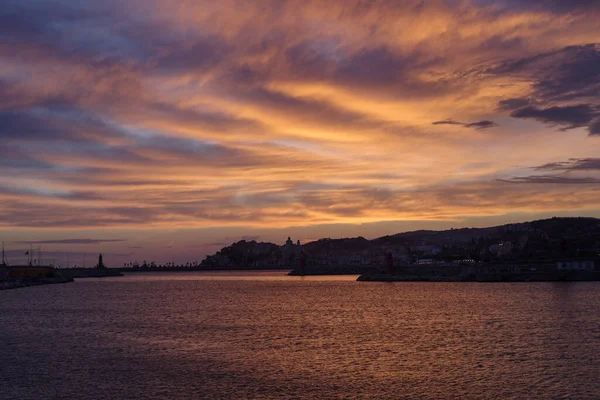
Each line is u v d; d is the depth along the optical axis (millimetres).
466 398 55125
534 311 128375
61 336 98438
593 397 54625
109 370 68625
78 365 71750
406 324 109938
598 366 67125
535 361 70438
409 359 73250
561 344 81938
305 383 61656
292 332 100625
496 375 63625
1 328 111375
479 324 106875
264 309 151000
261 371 67562
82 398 56281
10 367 70688
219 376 65188
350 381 62281
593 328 97625
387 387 59562
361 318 122875
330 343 87188
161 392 58281
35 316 136000
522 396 55312
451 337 91000
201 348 83938
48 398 56344
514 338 88312
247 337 94875
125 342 90500
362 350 80438
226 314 137125
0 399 56125
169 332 102375
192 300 192375
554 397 54812
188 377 64750
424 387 59219
